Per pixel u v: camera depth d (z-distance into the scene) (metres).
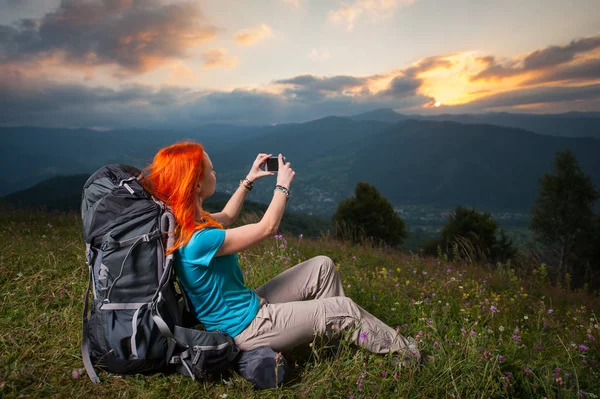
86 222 2.03
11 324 2.76
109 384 2.17
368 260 7.95
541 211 43.41
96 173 2.16
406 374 2.34
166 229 2.03
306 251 7.50
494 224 28.47
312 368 2.47
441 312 3.56
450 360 2.45
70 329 2.74
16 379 2.11
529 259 10.50
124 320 1.98
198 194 2.21
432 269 8.23
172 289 2.18
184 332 2.05
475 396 2.29
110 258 1.95
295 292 2.62
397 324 3.30
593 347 3.24
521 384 2.52
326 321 2.35
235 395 2.18
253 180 2.81
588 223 40.84
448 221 31.06
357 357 2.44
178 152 2.13
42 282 3.47
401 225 32.72
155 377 2.21
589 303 7.78
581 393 2.37
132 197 2.02
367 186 31.92
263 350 2.21
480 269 9.34
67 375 2.24
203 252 2.06
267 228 2.13
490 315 3.62
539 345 3.16
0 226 6.49
